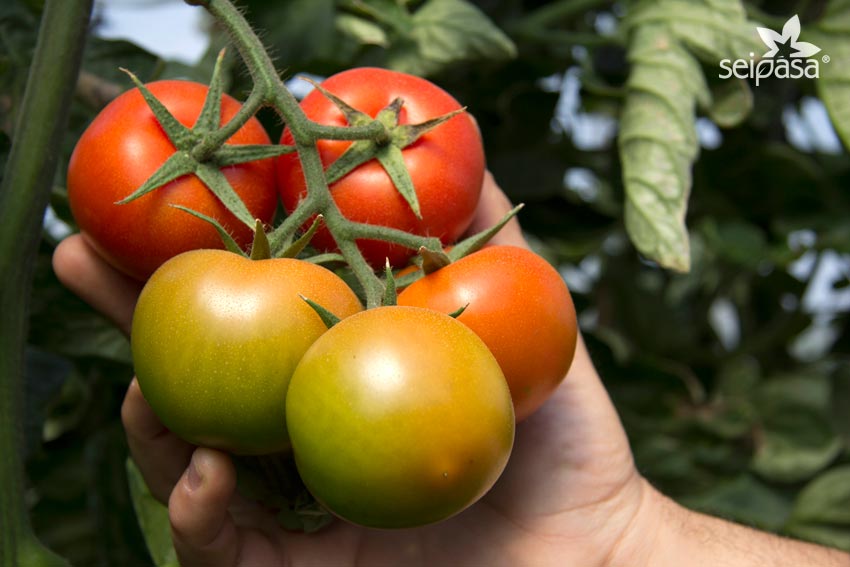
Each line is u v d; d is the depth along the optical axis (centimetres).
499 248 41
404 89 44
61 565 43
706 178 78
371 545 50
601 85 65
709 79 59
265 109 55
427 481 34
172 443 48
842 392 82
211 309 37
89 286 47
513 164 73
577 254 77
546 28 67
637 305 86
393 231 40
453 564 50
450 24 58
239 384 36
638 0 60
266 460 42
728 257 76
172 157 40
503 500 51
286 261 38
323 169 42
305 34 57
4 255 42
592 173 79
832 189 77
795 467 80
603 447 52
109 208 41
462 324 36
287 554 49
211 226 41
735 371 84
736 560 51
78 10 43
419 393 34
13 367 43
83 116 53
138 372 38
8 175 43
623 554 51
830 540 73
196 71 57
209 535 43
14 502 42
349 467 34
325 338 35
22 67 53
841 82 60
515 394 40
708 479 80
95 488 63
